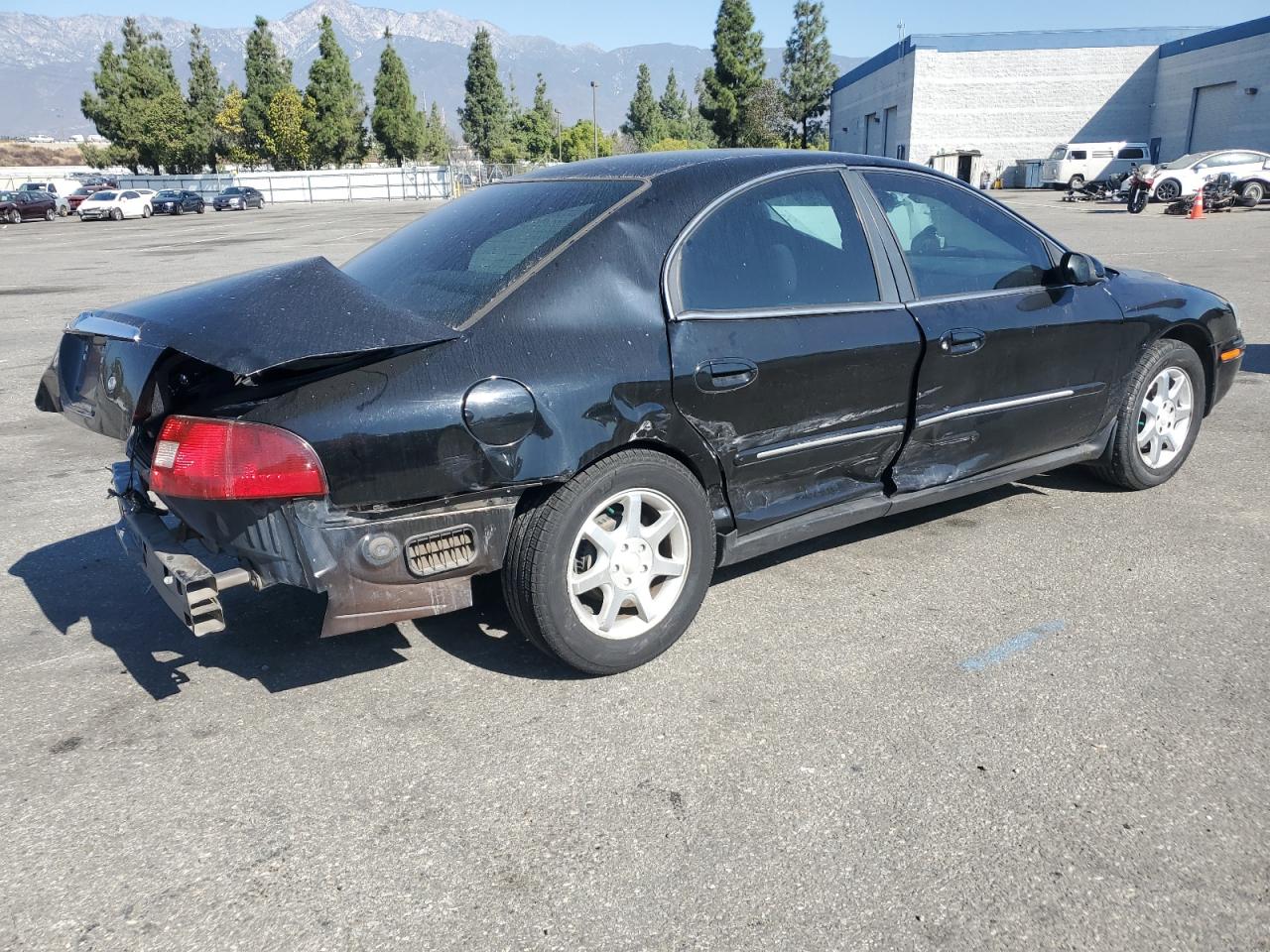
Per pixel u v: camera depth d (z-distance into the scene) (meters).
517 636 3.49
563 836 2.41
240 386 2.62
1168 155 46.66
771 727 2.86
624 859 2.32
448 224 3.56
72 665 3.35
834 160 3.67
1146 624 3.45
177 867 2.33
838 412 3.47
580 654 3.04
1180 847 2.32
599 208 3.17
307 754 2.79
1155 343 4.61
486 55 90.00
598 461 2.97
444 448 2.68
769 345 3.25
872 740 2.78
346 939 2.09
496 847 2.37
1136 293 4.50
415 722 2.94
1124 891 2.18
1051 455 4.41
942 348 3.67
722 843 2.37
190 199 51.53
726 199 3.31
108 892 2.25
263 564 2.68
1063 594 3.71
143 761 2.77
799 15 68.69
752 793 2.55
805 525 3.56
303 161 73.94
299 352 2.50
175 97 69.69
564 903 2.18
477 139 92.00
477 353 2.77
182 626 3.64
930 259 3.81
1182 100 45.16
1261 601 3.61
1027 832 2.38
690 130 116.12
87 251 24.19
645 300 3.05
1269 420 6.25
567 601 2.97
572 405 2.86
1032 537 4.29
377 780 2.65
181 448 2.58
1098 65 48.19
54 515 4.97
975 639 3.38
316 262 3.01
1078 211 28.81
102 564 4.29
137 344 2.71
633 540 3.11
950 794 2.53
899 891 2.20
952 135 50.31
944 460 3.93
